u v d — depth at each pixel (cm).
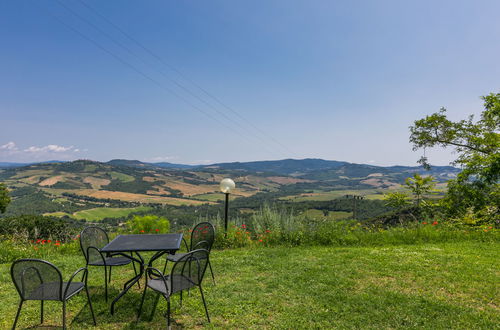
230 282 439
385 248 661
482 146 1505
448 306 341
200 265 327
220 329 302
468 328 296
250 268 512
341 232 804
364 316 323
